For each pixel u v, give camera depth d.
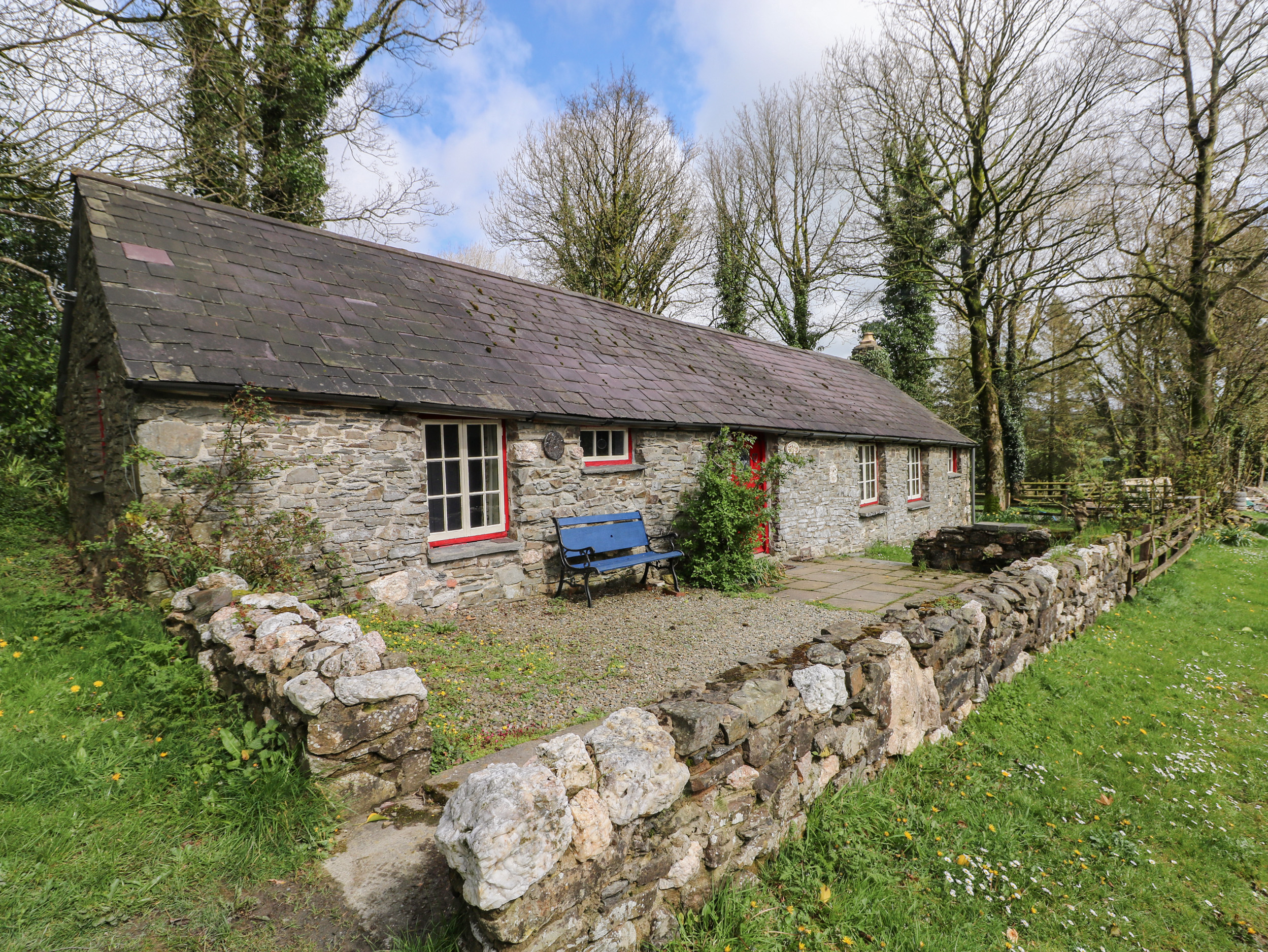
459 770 3.35
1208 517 14.54
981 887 2.83
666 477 9.00
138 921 2.17
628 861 2.23
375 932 2.19
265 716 3.15
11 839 2.40
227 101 11.28
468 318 8.05
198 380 4.83
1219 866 3.29
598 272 20.95
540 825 1.88
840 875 2.81
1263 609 8.43
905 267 19.17
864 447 13.98
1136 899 2.99
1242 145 14.83
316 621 3.71
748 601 7.73
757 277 24.44
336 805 2.82
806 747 3.12
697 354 11.70
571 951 2.00
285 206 13.01
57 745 2.96
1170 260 17.53
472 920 1.88
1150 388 18.55
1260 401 18.83
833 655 3.42
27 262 10.72
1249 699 5.56
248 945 2.12
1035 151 16.98
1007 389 21.81
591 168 20.09
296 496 5.47
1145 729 4.77
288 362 5.55
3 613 4.62
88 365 6.87
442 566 6.55
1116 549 8.34
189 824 2.64
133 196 6.28
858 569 10.38
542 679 4.74
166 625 4.19
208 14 9.69
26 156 8.62
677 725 2.54
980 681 4.89
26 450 9.98
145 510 4.65
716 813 2.59
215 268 6.10
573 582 7.84
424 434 6.52
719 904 2.50
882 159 18.78
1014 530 9.73
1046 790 3.78
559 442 7.59
